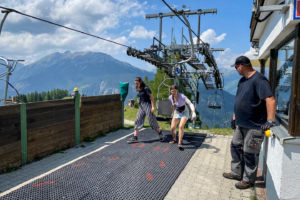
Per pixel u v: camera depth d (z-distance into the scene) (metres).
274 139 2.82
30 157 4.43
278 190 2.48
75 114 5.64
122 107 7.93
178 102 5.03
